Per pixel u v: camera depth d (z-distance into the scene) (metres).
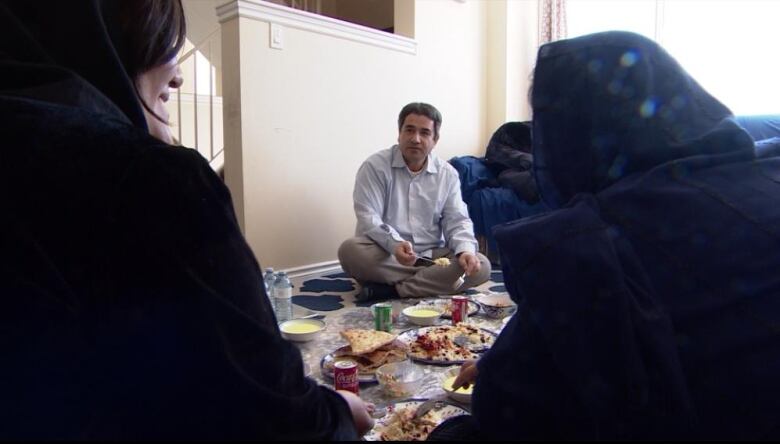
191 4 4.80
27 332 0.42
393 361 1.47
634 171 0.64
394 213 2.75
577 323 0.54
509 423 0.58
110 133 0.48
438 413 1.12
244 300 0.48
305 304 2.39
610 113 0.65
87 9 0.58
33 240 0.43
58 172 0.44
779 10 3.35
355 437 0.59
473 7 4.12
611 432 0.54
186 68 5.20
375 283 2.48
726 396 0.54
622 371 0.53
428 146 2.68
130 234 0.44
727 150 0.63
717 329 0.55
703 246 0.57
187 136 4.61
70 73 0.52
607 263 0.55
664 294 0.57
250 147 2.82
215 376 0.44
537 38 4.44
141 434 0.42
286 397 0.48
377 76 3.42
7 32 0.53
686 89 0.64
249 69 2.78
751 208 0.59
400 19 3.75
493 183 3.70
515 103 4.34
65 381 0.42
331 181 3.21
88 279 0.43
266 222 2.92
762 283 0.56
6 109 0.46
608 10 4.17
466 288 2.54
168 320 0.44
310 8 4.94
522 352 0.58
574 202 0.63
